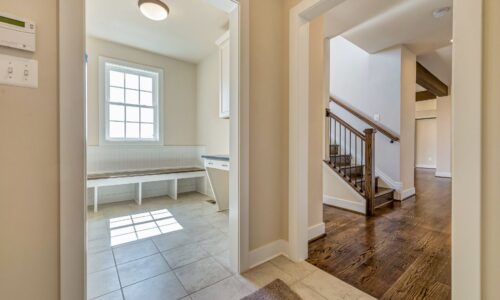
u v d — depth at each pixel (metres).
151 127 4.02
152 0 2.36
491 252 0.90
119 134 3.70
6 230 0.94
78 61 1.06
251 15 1.74
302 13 1.79
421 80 5.18
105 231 2.46
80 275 1.07
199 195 4.12
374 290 1.46
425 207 3.37
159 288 1.49
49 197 1.01
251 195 1.77
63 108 1.03
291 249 1.87
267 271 1.69
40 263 1.00
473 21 0.92
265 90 1.84
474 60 0.92
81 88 1.07
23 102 0.95
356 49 4.39
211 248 2.07
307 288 1.49
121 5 2.57
